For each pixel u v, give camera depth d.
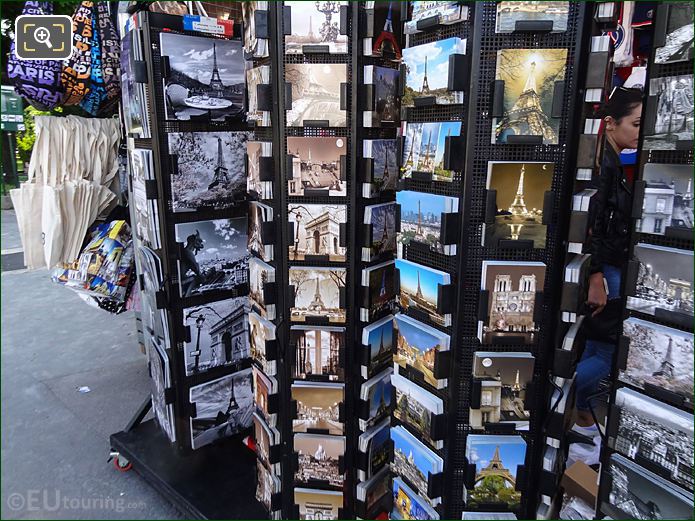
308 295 1.89
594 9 1.39
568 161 1.45
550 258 1.52
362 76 1.76
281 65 1.73
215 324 2.41
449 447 1.66
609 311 2.44
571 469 2.06
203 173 2.25
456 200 1.50
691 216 1.27
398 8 1.83
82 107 3.20
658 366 1.38
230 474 2.45
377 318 2.00
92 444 2.86
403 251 1.77
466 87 1.45
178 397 2.38
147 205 2.18
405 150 1.67
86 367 3.83
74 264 3.09
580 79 1.40
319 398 1.94
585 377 2.50
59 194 2.91
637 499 1.45
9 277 5.98
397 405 1.85
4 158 8.91
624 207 2.26
